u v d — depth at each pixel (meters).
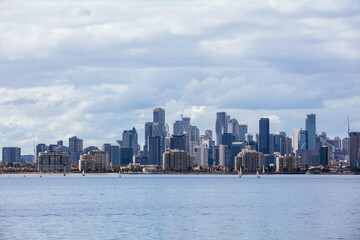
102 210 172.88
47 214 160.00
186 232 118.62
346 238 109.69
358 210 170.25
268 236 112.44
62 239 108.94
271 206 188.00
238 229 123.44
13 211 171.12
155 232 118.69
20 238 110.44
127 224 133.62
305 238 109.75
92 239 108.69
